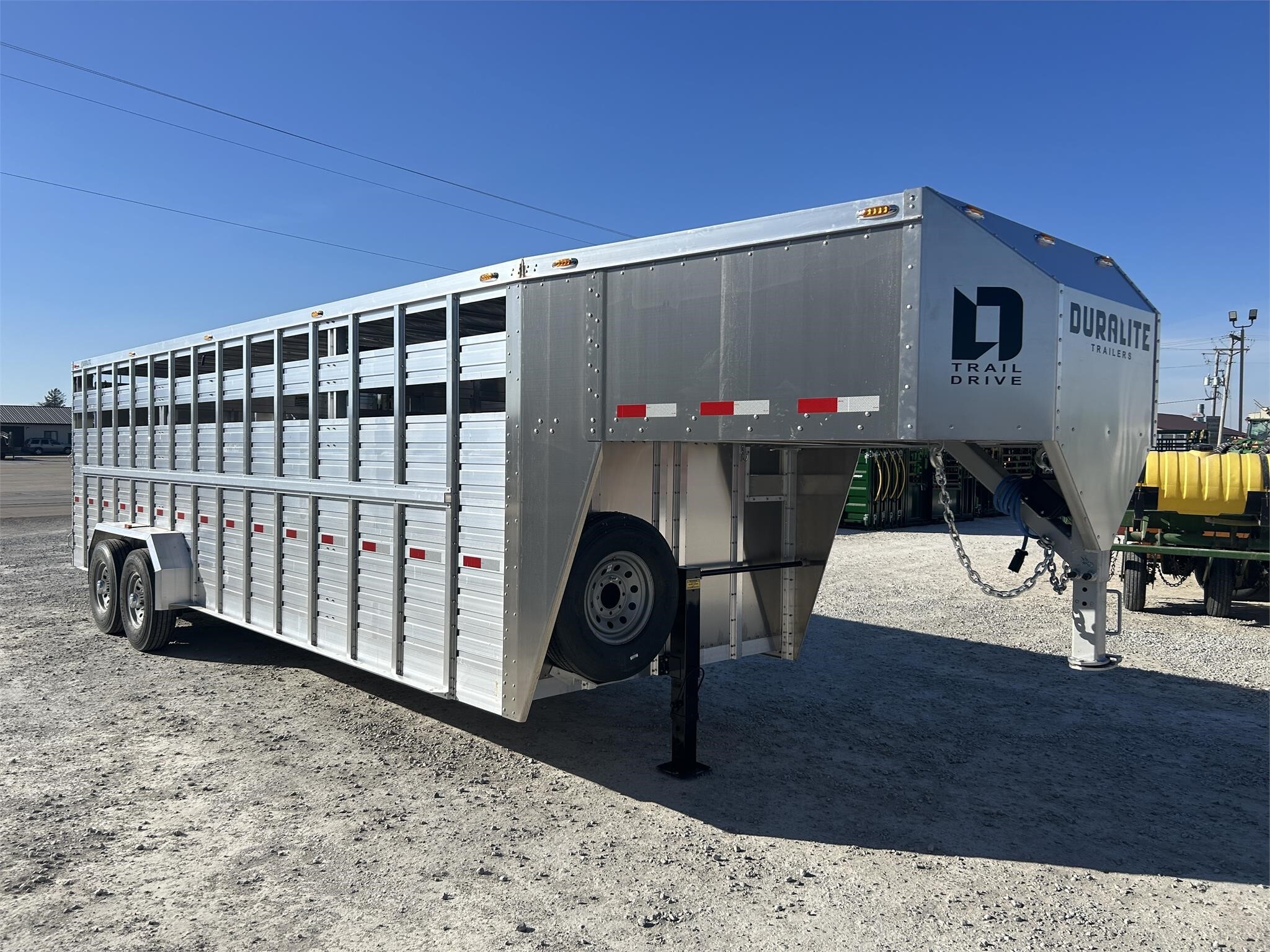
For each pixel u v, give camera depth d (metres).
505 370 4.31
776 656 5.65
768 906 3.30
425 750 4.98
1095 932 3.15
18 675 6.53
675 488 4.92
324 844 3.78
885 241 3.23
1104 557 3.87
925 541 16.56
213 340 6.61
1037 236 3.65
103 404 8.55
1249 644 7.97
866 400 3.25
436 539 4.65
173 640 7.73
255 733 5.23
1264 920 3.25
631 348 3.88
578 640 4.14
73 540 9.31
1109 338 3.79
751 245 3.54
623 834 3.92
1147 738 5.33
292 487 5.73
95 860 3.60
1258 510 8.85
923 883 3.50
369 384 5.12
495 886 3.43
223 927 3.11
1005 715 5.79
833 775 4.68
